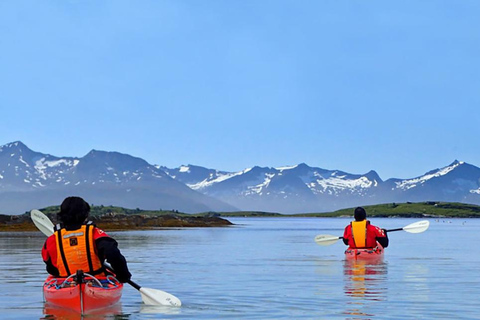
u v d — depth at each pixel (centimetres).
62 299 1014
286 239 4159
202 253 2566
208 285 1393
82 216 1039
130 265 1950
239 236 4769
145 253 2564
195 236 4616
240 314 1002
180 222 8338
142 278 1544
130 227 7056
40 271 1725
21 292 1270
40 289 1320
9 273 1669
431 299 1160
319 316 983
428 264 1948
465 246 3155
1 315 983
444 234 5453
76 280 994
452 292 1262
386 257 2267
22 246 3002
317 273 1666
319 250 2806
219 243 3494
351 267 1845
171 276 1598
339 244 3369
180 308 1062
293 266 1892
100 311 1022
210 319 957
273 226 9525
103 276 1046
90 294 999
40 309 1038
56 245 1023
